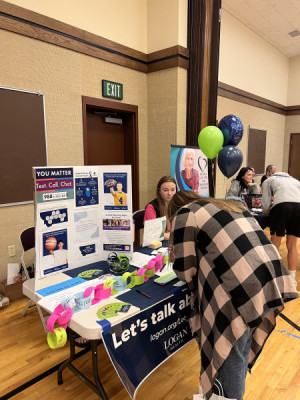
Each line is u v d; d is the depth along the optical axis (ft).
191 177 11.38
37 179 4.74
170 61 12.40
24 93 9.19
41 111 9.70
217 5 12.09
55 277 5.06
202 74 12.36
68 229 5.28
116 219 5.76
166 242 7.05
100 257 5.89
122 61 12.09
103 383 5.47
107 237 5.87
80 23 10.50
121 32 11.98
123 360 3.84
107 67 11.64
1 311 8.20
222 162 9.45
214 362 3.65
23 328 7.37
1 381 5.57
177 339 4.85
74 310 3.99
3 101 8.74
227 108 18.29
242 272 3.56
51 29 9.60
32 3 9.09
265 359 6.19
